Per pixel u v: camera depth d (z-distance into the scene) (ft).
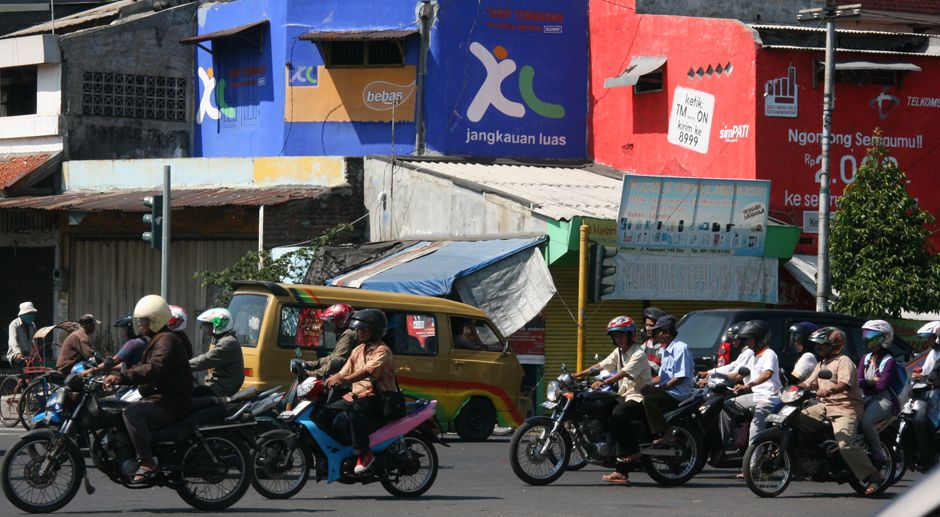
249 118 102.27
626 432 40.19
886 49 94.02
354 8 97.35
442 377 58.29
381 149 96.53
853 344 56.29
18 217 101.86
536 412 76.48
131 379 30.50
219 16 106.01
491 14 97.71
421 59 96.02
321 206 88.99
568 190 83.97
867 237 75.82
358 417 34.86
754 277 79.10
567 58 100.58
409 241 84.17
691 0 98.37
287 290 53.42
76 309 99.71
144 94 106.63
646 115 93.91
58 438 30.50
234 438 32.58
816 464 39.27
